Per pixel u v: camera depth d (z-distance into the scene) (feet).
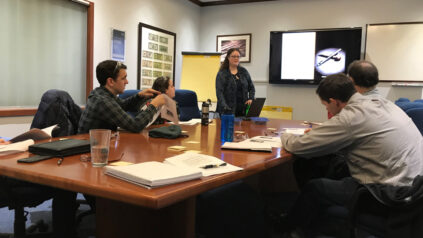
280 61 18.67
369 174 5.03
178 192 2.88
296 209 5.98
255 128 8.56
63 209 5.49
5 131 11.22
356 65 7.13
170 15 18.79
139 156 4.39
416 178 3.96
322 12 18.06
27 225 7.13
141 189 2.89
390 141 4.86
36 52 12.09
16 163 3.79
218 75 12.84
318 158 7.39
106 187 2.93
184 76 18.63
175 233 4.21
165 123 8.96
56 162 3.88
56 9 12.64
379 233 4.29
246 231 6.40
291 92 18.95
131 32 16.11
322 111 18.28
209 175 3.49
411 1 16.26
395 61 16.57
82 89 13.94
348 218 4.55
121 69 6.84
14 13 11.34
